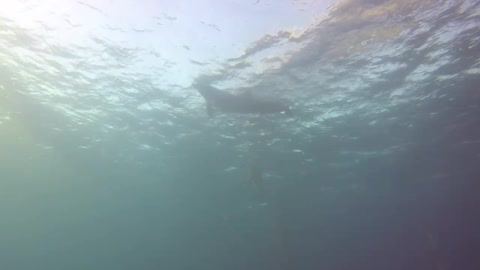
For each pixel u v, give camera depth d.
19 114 22.50
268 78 14.65
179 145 24.84
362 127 20.66
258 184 21.78
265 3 10.04
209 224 55.69
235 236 63.47
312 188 34.53
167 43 12.40
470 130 21.33
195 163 28.48
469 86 16.11
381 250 83.62
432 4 10.42
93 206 51.72
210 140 23.33
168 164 29.55
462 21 11.30
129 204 48.22
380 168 28.67
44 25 12.12
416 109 18.47
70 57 14.25
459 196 39.59
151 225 64.06
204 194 38.34
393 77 15.12
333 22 11.08
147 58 13.62
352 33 11.76
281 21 10.88
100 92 17.72
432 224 59.06
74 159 31.33
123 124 22.20
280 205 41.31
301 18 10.76
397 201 41.44
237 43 12.08
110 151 28.03
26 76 16.78
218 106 15.16
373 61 13.77
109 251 112.06
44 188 43.56
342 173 29.81
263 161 26.67
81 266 147.38
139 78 15.52
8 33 12.93
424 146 23.89
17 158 32.66
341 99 17.11
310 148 24.06
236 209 44.12
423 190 36.72
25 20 11.95
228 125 20.78
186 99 17.45
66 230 78.12
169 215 52.84
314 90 16.06
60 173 36.19
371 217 50.22
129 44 12.72
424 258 57.12
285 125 20.42
